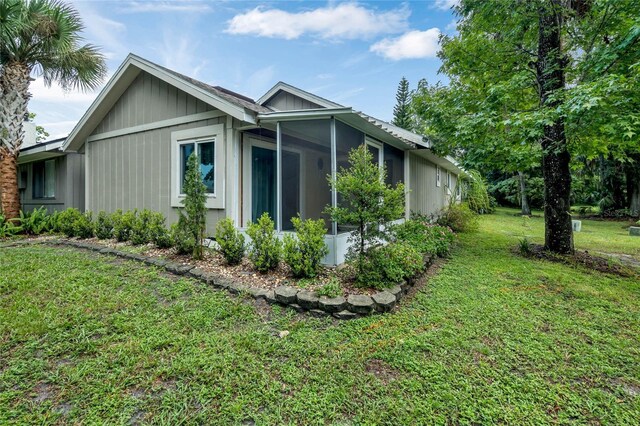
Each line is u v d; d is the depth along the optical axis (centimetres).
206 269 446
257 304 348
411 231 633
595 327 307
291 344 269
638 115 454
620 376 230
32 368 232
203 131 605
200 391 210
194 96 574
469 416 189
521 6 580
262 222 450
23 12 711
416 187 1040
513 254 629
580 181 1842
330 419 188
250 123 541
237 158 581
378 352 255
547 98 561
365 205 393
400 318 319
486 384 218
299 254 404
